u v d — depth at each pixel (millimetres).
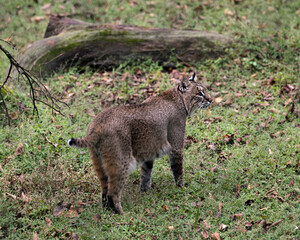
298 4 19641
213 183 10266
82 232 8484
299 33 16516
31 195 9570
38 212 9070
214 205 9336
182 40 15797
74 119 12648
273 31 17016
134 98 13727
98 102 13531
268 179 10266
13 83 13984
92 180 10141
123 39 15531
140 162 9469
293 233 8484
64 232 8586
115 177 8859
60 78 14641
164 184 10359
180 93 10266
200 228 8711
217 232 8578
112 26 15836
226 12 19234
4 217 8766
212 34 16172
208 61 15508
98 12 20094
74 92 13977
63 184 9969
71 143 8172
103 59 15375
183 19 19297
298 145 11273
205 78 14672
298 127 12195
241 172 10461
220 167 10742
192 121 12742
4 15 20203
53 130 11938
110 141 8688
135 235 8578
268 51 15805
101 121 8766
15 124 12352
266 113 12961
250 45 15836
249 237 8414
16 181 10039
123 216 8961
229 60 15531
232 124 12508
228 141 11781
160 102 9891
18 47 17438
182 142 10234
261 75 14945
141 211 9172
